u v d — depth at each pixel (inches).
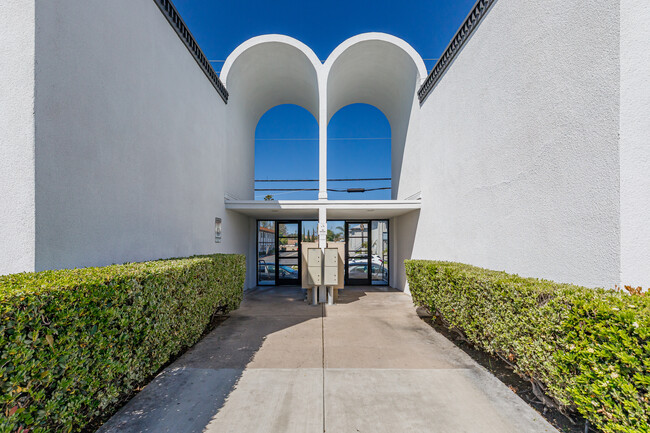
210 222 244.2
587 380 75.5
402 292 335.9
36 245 93.9
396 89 344.5
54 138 101.2
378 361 140.6
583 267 106.3
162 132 172.2
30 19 94.8
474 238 184.9
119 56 135.3
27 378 65.1
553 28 122.1
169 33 181.0
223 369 131.8
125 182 138.8
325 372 128.9
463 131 200.2
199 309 161.9
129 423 93.7
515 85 146.5
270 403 105.2
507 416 98.1
